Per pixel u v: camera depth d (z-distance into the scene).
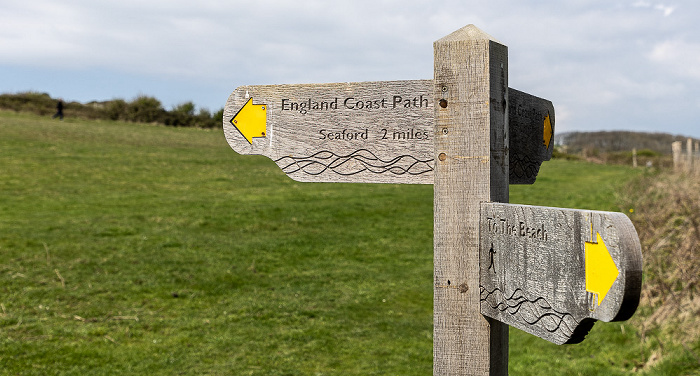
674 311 6.03
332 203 18.17
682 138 45.12
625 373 5.35
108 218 14.83
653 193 11.49
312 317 8.55
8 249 11.26
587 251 1.52
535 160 2.75
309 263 11.62
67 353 7.03
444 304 2.10
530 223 1.76
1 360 6.71
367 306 9.09
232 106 2.67
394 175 2.38
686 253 6.59
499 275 1.93
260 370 6.62
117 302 8.98
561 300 1.62
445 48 2.09
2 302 8.62
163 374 6.52
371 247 12.98
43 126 34.25
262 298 9.41
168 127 45.00
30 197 17.16
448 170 2.09
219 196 19.19
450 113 2.08
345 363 6.84
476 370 2.06
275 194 19.89
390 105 2.39
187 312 8.70
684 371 4.92
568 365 5.80
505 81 2.12
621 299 1.39
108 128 38.66
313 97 2.53
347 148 2.47
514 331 7.43
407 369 6.64
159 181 21.83
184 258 11.53
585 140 48.69
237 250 12.34
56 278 9.85
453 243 2.08
